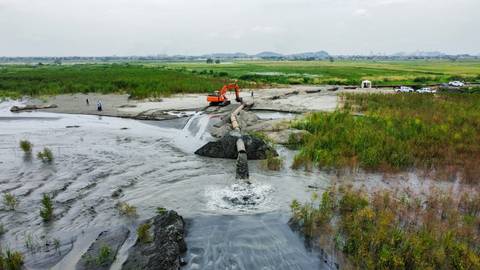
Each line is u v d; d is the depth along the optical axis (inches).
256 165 770.8
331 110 1457.9
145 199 591.5
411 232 462.0
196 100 1829.5
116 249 427.8
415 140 887.1
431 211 534.9
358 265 398.3
